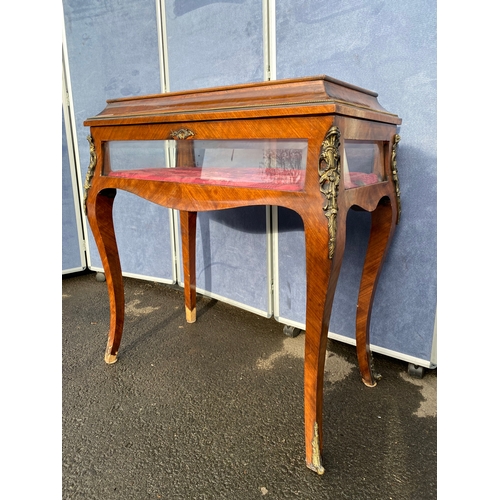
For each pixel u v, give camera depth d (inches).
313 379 30.8
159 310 64.4
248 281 60.1
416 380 44.9
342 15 42.9
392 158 38.1
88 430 37.4
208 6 53.5
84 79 69.1
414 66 39.4
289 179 29.8
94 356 50.3
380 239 39.6
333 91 28.2
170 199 36.4
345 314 50.9
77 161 74.3
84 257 79.7
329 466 32.9
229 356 50.3
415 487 30.8
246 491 30.7
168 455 34.3
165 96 37.1
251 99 30.2
